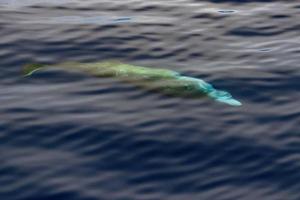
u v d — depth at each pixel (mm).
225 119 11234
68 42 14391
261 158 10203
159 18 15945
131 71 12586
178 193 9336
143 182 9578
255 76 12812
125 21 15727
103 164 10008
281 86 12445
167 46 14258
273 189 9484
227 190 9438
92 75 12727
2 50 13883
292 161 10117
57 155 10211
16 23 15484
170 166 9984
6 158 10086
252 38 14820
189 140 10633
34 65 13164
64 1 17328
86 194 9250
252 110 11562
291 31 15172
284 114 11422
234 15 16062
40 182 9508
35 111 11445
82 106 11633
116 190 9367
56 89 12242
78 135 10750
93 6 16906
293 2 16906
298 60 13570
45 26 15320
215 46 14320
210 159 10180
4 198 9148
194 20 15805
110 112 11430
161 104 11672
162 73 12453
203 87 12039
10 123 11062
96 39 14578
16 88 12297
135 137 10688
